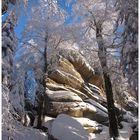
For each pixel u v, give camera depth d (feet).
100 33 56.80
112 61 55.11
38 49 61.52
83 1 58.44
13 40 38.50
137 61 31.22
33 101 60.13
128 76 31.81
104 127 67.72
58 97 67.21
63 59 75.51
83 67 81.46
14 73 47.19
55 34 60.80
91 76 84.33
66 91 70.54
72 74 76.95
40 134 51.57
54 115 65.21
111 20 57.31
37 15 57.26
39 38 61.26
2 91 33.83
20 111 43.96
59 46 64.03
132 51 31.53
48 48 61.98
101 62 55.77
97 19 57.77
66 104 66.69
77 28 59.67
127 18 33.01
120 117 73.26
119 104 78.84
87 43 59.52
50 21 60.18
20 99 44.39
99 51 56.08
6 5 39.24
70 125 56.44
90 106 71.26
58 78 73.20
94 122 68.39
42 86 59.57
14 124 38.55
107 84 57.52
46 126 59.00
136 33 31.63
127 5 32.91
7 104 33.78
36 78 60.18
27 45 60.85
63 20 60.54
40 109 58.03
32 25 59.52
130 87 32.48
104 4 58.34
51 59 62.85
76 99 68.95
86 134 56.18
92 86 84.02
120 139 54.80
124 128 67.00
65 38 61.05
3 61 35.91
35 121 60.18
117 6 36.11
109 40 55.72
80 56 79.25
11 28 39.06
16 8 40.06
